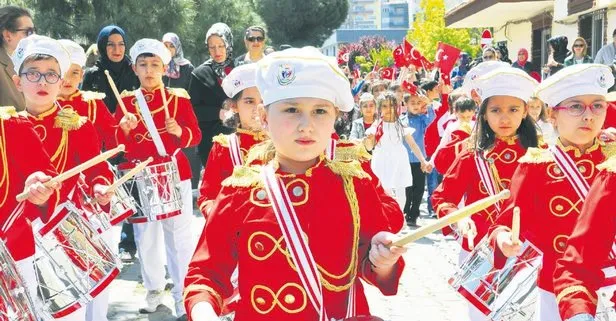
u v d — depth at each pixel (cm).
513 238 328
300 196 304
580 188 428
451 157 626
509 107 547
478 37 3925
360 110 1191
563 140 441
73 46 666
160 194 664
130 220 678
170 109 714
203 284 302
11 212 446
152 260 691
